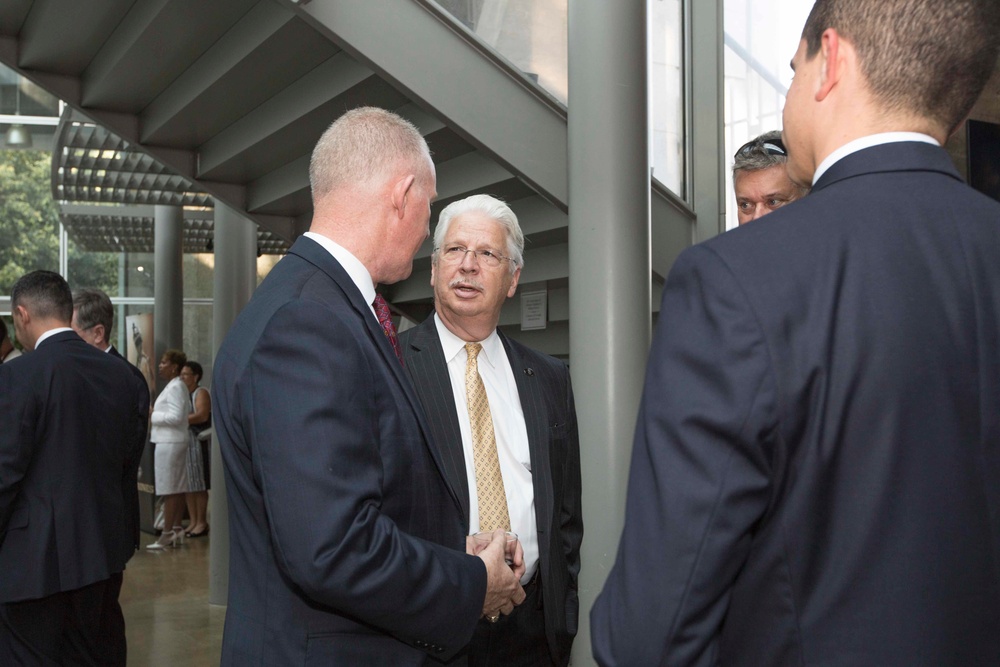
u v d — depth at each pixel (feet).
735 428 2.69
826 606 2.71
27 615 9.03
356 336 4.61
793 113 3.32
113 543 9.62
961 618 2.67
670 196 14.97
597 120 10.71
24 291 9.65
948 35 2.94
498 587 5.18
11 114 49.47
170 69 14.15
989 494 2.76
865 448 2.70
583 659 10.32
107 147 21.83
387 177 5.09
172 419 25.57
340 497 4.20
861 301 2.78
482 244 7.08
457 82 11.76
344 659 4.52
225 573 18.51
